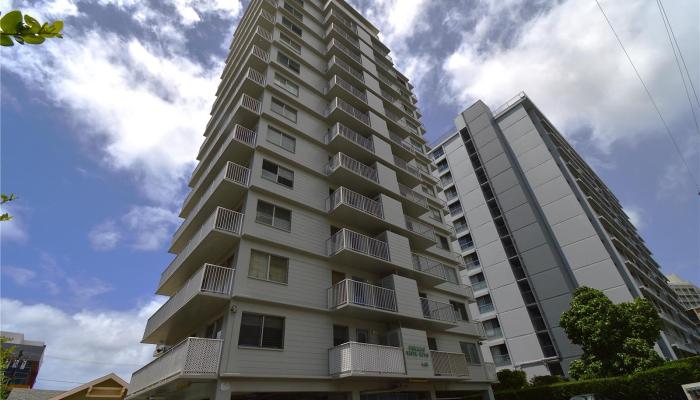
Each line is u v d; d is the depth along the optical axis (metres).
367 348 14.96
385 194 23.11
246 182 18.00
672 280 125.19
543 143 41.03
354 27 35.91
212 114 31.34
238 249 15.46
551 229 36.53
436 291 23.89
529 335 33.53
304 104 23.59
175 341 19.09
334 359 14.96
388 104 31.42
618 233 40.69
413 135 33.12
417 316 18.38
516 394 22.14
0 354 16.53
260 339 14.00
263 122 20.42
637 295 29.86
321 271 17.62
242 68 24.89
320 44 30.17
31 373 36.06
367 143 24.78
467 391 22.11
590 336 21.05
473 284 40.25
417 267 21.89
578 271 33.09
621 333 20.28
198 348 12.23
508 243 39.28
